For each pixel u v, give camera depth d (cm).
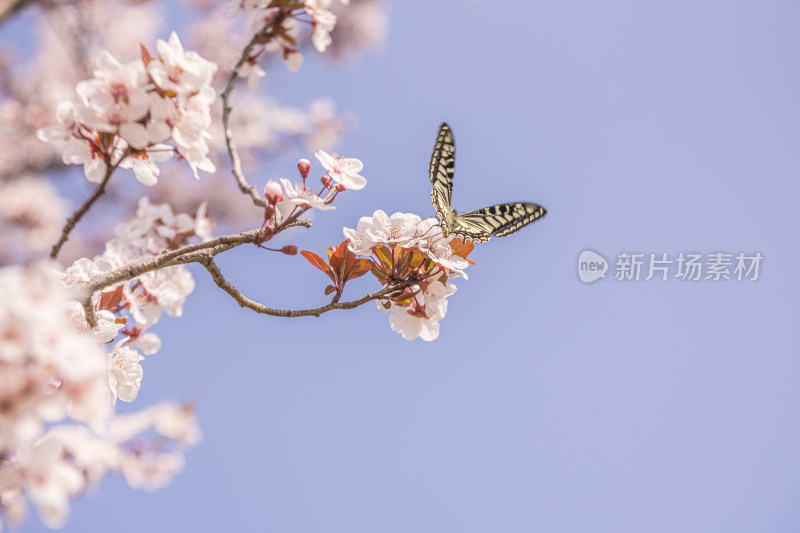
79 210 226
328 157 230
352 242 230
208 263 229
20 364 212
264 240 229
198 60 226
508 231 239
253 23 232
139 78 226
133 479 252
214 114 466
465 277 231
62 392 220
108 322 229
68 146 227
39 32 423
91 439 223
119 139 227
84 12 393
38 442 220
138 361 230
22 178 423
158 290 236
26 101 418
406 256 231
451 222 234
